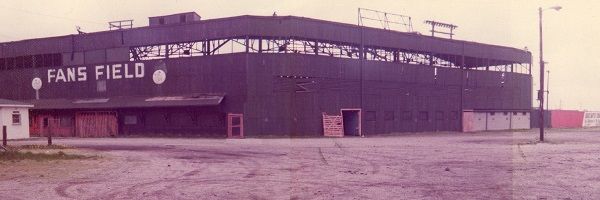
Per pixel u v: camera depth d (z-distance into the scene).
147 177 13.09
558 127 67.44
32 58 46.44
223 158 18.72
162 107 39.47
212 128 38.41
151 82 41.06
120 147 25.45
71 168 15.27
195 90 39.34
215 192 10.55
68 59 44.78
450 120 49.84
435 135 41.69
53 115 44.19
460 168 14.67
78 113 43.12
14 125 36.69
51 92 45.28
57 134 43.91
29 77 46.25
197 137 37.94
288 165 15.91
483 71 53.47
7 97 47.06
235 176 13.21
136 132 41.25
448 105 49.69
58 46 45.22
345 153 20.73
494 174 13.15
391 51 46.34
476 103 52.53
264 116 37.75
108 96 42.78
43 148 24.42
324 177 12.82
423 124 47.28
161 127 40.22
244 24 37.66
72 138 38.66
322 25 39.59
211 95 38.25
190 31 39.78
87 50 44.03
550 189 10.54
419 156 19.05
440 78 49.06
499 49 55.28
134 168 15.30
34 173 14.01
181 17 42.56
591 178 12.22
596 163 15.82
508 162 16.25
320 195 10.05
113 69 42.62
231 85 37.97
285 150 22.64
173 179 12.66
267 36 38.34
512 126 57.62
